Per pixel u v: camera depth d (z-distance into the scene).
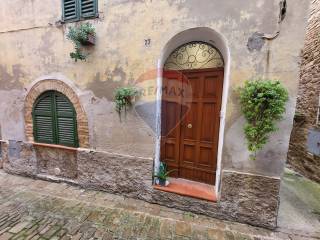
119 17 2.93
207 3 2.48
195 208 2.93
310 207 3.18
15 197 3.28
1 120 4.09
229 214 2.75
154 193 3.13
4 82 3.89
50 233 2.43
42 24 3.39
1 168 4.48
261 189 2.55
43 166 3.98
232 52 2.44
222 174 2.70
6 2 3.57
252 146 2.44
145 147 3.09
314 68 4.55
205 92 3.15
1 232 2.42
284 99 2.20
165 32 2.72
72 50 3.27
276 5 2.21
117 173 3.32
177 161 3.48
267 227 2.59
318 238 2.46
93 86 3.24
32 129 3.87
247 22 2.34
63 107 3.54
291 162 5.43
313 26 4.66
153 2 2.72
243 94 2.38
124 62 3.00
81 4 3.11
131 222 2.69
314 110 4.47
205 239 2.39
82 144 3.50
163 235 2.44
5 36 3.69
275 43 2.27
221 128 2.79
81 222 2.65
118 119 3.17
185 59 3.20
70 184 3.74
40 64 3.54
